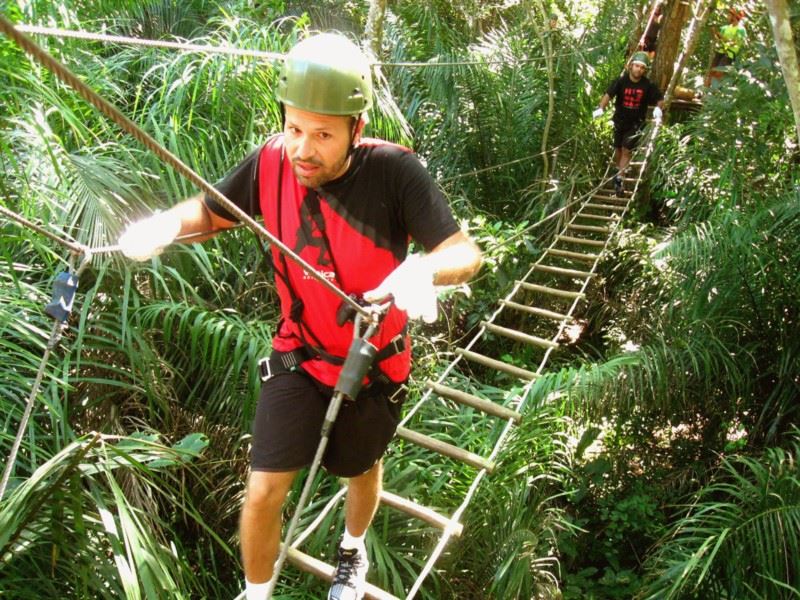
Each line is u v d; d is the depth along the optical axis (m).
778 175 6.60
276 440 1.91
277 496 1.91
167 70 4.27
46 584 2.43
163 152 1.09
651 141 8.09
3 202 3.13
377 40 6.10
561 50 8.16
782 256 5.25
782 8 3.26
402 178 1.77
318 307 1.86
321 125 1.63
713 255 5.38
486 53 7.95
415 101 7.19
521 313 6.80
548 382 4.18
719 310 5.38
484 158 7.70
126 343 3.42
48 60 0.85
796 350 5.14
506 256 6.43
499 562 3.79
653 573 3.93
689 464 5.42
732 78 6.75
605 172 9.12
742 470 5.16
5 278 3.19
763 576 3.44
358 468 2.08
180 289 3.91
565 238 6.94
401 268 1.66
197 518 2.72
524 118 7.81
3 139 3.04
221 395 3.68
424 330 5.83
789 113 6.27
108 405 3.43
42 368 1.44
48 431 3.09
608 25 9.21
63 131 3.76
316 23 8.13
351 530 2.40
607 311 7.14
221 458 3.66
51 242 3.34
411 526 3.58
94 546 2.46
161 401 3.45
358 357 1.67
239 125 4.43
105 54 4.98
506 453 3.97
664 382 4.85
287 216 1.81
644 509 5.16
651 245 7.27
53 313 1.41
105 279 3.51
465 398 3.86
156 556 2.28
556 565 4.92
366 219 1.78
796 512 3.58
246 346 3.66
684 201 7.32
